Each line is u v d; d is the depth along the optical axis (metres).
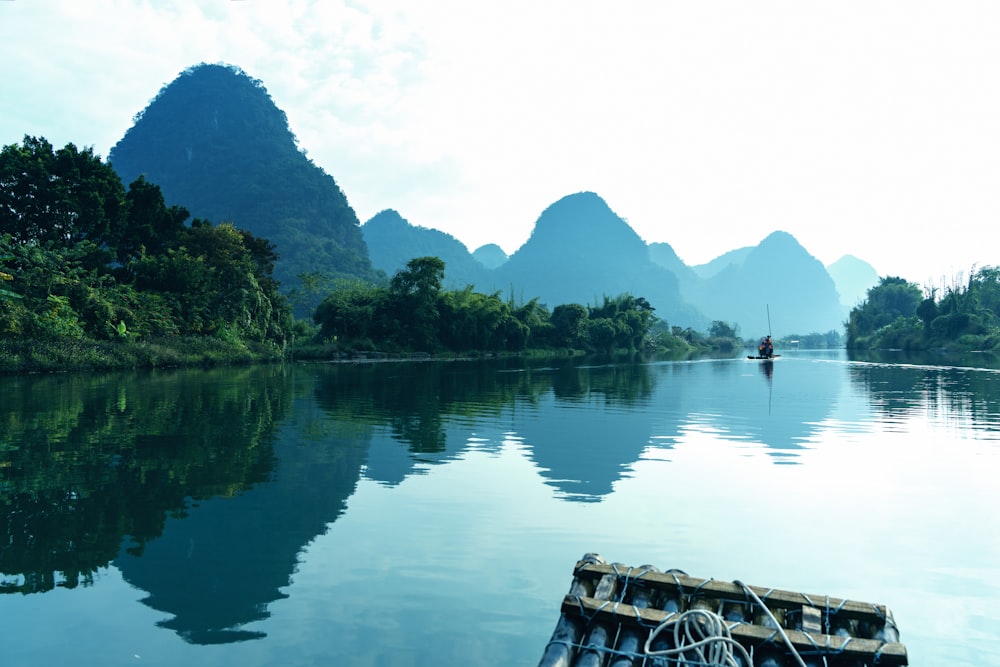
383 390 24.38
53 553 6.62
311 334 61.50
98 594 5.68
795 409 19.72
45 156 39.06
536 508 8.38
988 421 17.12
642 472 10.59
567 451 12.33
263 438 13.11
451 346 66.25
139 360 33.72
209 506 8.29
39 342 29.69
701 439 13.91
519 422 16.08
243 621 5.21
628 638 4.25
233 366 38.97
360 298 61.69
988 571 6.50
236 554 6.64
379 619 5.29
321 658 4.68
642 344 103.69
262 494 8.88
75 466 10.40
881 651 3.91
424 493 9.06
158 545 6.88
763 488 9.65
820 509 8.58
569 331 85.75
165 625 5.14
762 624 4.31
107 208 41.72
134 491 8.95
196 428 14.20
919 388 28.17
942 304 101.00
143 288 41.59
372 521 7.76
